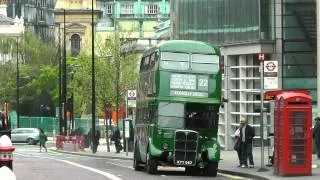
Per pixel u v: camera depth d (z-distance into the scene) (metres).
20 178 39.50
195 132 43.88
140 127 49.75
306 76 69.44
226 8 76.44
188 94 44.44
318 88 58.66
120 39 133.38
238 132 47.81
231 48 75.31
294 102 38.56
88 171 47.03
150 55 48.47
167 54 44.72
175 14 92.38
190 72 44.50
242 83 73.75
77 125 138.88
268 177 38.19
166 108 44.28
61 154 87.25
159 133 44.12
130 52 136.38
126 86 122.00
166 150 44.09
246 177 41.38
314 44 69.38
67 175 42.53
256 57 71.94
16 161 63.12
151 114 45.31
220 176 43.09
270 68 41.50
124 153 83.12
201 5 80.62
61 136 102.62
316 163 48.62
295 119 38.56
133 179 39.62
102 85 122.50
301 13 69.75
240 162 47.84
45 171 46.56
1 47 193.50
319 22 58.25
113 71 123.62
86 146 106.00
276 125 39.78
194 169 48.44
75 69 140.62
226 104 75.62
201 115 44.50
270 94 42.91
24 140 125.88
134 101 79.25
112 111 120.38
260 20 70.50
